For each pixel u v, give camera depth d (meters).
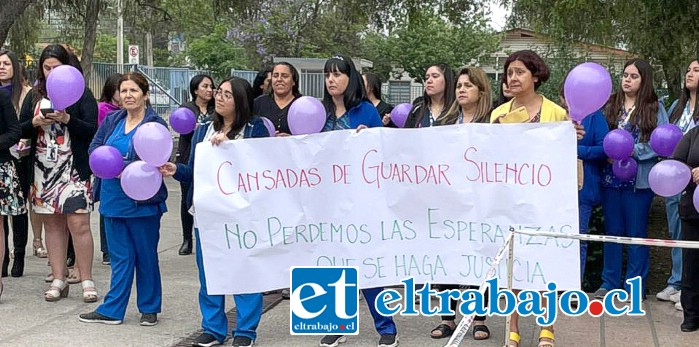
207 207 4.98
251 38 34.59
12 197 6.09
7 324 5.67
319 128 5.13
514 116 4.86
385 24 18.31
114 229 5.59
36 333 5.46
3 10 14.21
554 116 4.86
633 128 6.28
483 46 36.81
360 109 5.29
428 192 4.90
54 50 6.19
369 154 4.95
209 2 24.05
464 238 4.88
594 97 4.52
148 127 5.02
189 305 6.32
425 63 37.16
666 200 6.53
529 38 35.47
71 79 5.70
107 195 5.49
